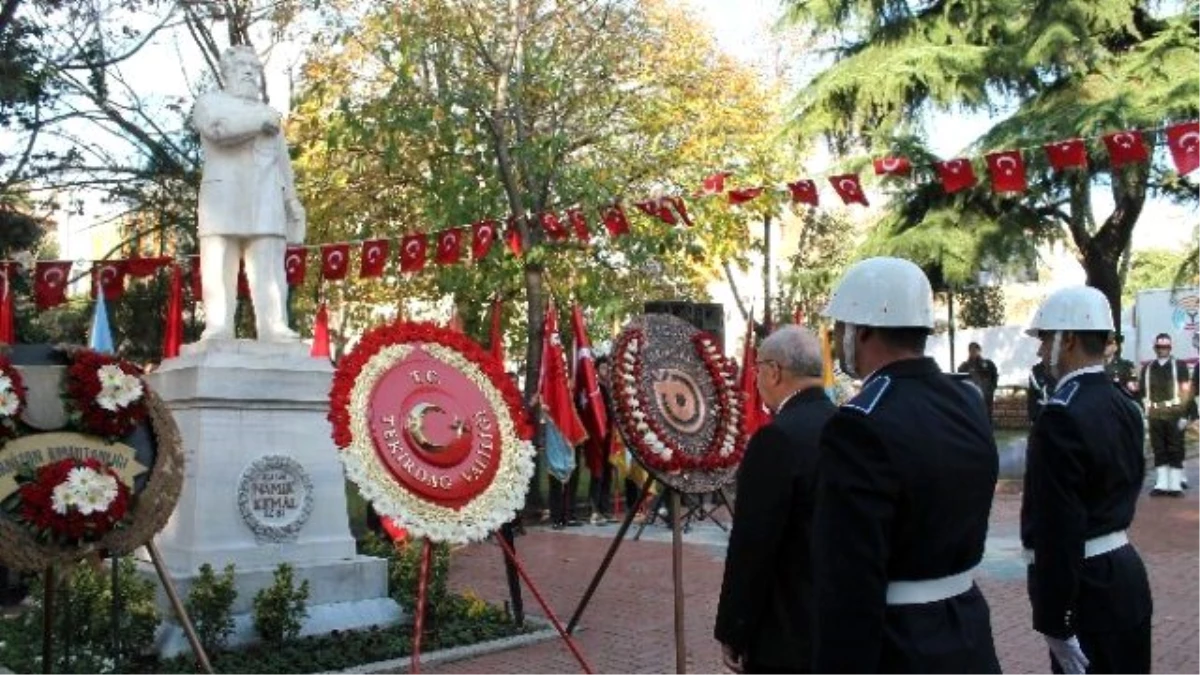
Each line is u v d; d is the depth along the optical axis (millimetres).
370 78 18812
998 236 22125
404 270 13086
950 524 3336
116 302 17391
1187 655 7766
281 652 7883
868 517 3209
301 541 8938
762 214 20094
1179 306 26062
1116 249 22766
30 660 7371
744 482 4227
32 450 5773
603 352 13875
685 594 10438
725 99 21922
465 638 8422
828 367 12078
